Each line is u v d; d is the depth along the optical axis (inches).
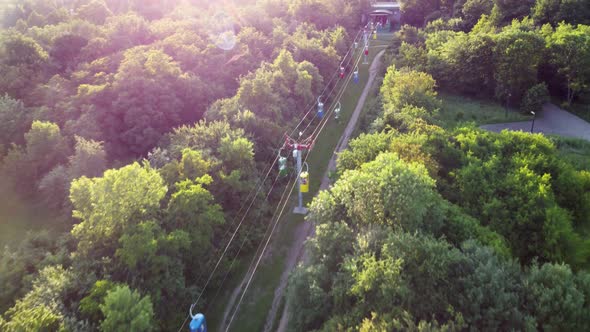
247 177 1784.0
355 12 4877.0
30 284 1317.7
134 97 2246.6
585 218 1690.5
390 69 2741.1
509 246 1380.4
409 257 986.1
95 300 1074.1
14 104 2225.6
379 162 1327.5
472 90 3174.2
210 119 2145.7
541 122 2726.4
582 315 887.1
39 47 2714.1
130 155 2245.3
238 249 1620.3
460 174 1633.9
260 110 2239.2
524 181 1584.6
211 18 3479.3
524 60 2783.0
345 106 2999.5
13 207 1948.8
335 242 1163.3
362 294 943.0
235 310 1416.1
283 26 3725.4
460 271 989.2
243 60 2807.6
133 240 1170.0
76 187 1359.5
